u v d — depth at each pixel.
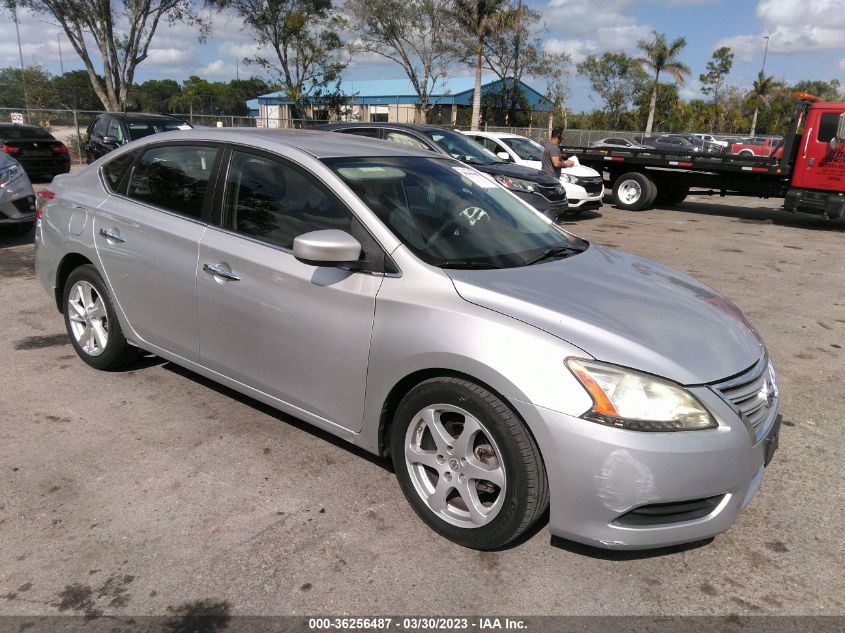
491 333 2.53
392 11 34.72
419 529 2.88
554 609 2.45
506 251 3.22
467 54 36.22
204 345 3.56
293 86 30.73
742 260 9.45
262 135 3.59
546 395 2.39
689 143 31.55
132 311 3.93
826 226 13.45
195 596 2.43
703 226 13.04
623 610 2.46
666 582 2.62
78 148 20.67
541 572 2.64
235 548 2.70
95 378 4.29
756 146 29.16
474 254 3.07
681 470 2.34
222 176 3.51
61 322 5.40
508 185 10.05
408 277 2.81
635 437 2.32
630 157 14.98
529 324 2.53
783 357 5.34
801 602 2.53
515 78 39.59
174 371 4.45
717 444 2.39
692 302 3.02
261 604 2.41
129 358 4.32
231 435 3.62
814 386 4.73
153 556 2.64
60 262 4.34
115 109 24.78
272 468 3.31
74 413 3.80
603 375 2.38
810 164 12.52
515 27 33.38
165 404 3.96
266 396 3.38
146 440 3.53
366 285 2.88
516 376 2.44
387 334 2.79
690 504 2.45
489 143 13.33
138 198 3.91
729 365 2.57
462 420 2.76
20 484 3.08
